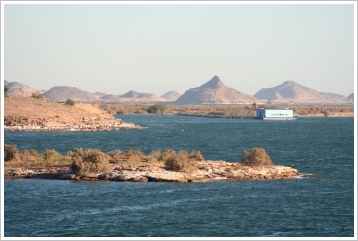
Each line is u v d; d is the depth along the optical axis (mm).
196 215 109938
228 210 113938
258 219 108000
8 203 117312
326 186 139875
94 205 116375
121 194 125938
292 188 136375
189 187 134500
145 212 111500
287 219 108250
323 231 101000
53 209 112938
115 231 99062
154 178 141125
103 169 145250
